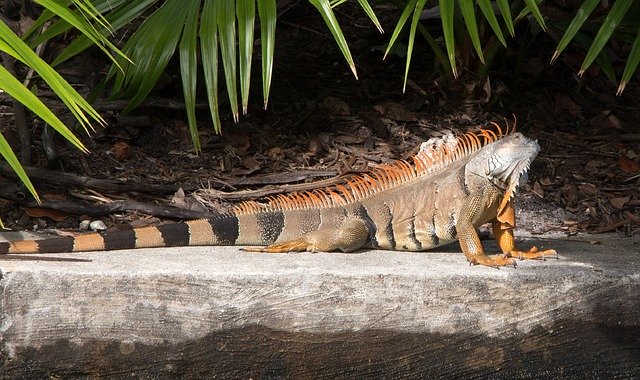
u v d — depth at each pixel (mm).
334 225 7469
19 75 10508
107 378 6520
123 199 9016
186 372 6562
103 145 9805
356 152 10156
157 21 8898
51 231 8266
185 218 8742
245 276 6488
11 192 8719
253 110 10656
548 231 8898
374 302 6598
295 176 9594
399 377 6734
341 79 11484
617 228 9023
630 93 11922
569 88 11828
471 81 10992
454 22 10594
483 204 7152
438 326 6676
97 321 6426
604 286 6773
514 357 6793
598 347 6863
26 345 6379
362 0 6691
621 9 7496
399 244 7488
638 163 10336
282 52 11984
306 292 6547
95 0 8695
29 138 9359
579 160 10383
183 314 6480
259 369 6625
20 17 10742
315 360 6660
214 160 9844
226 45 7777
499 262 6945
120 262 6730
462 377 6785
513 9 10617
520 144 7105
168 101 10047
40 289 6348
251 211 7609
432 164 7625
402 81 11453
